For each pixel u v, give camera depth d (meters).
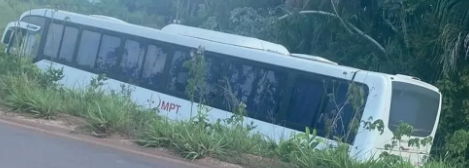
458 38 17.78
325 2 21.78
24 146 9.72
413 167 10.98
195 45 16.59
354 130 13.45
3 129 10.91
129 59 17.64
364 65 21.14
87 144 10.64
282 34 22.33
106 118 11.56
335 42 21.91
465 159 15.75
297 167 10.41
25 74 14.30
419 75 19.27
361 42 21.67
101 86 15.84
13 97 12.55
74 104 12.80
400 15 20.39
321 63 14.72
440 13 18.27
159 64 17.12
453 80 17.69
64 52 18.81
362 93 13.23
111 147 10.68
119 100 13.00
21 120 11.92
